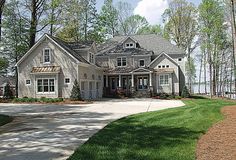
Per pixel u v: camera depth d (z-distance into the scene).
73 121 15.51
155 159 7.71
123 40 45.16
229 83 50.91
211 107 19.39
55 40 35.62
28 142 10.40
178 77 41.97
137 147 8.93
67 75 34.56
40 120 16.52
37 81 35.34
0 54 44.44
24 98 32.78
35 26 40.53
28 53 35.75
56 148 9.36
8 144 10.20
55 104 28.77
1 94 50.31
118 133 11.15
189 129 11.66
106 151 8.57
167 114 16.39
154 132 11.16
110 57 45.12
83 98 35.97
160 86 42.09
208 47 40.62
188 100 33.66
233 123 12.48
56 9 42.09
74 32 50.69
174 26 56.47
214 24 37.78
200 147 8.77
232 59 46.97
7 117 17.94
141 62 44.16
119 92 41.66
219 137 9.94
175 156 7.92
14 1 39.69
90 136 11.07
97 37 52.31
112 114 18.61
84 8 49.47
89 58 38.44
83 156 8.15
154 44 46.44
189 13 55.69
